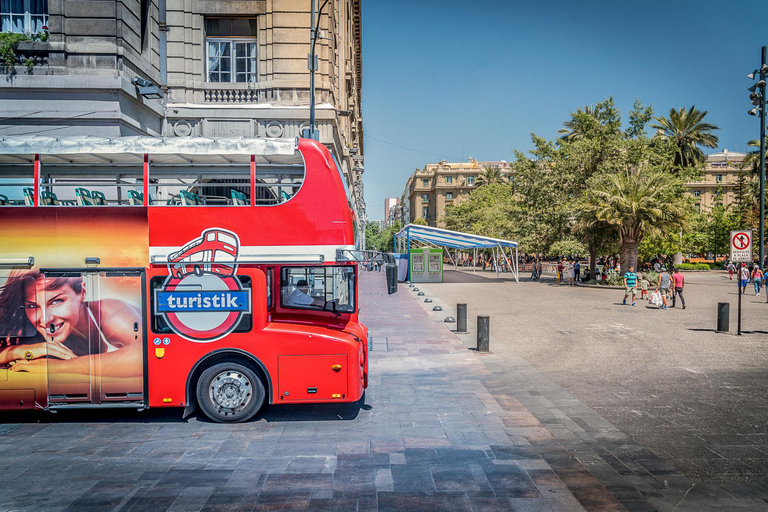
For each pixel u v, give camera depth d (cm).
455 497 460
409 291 2831
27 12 1293
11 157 709
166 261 673
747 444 589
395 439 607
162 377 670
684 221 2998
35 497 464
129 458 556
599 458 549
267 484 488
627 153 3438
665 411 715
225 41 1919
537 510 436
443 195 11888
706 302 2211
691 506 442
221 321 672
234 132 1839
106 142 689
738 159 10362
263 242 683
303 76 1878
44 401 669
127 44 1347
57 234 672
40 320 668
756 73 2552
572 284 3409
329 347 679
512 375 916
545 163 3828
